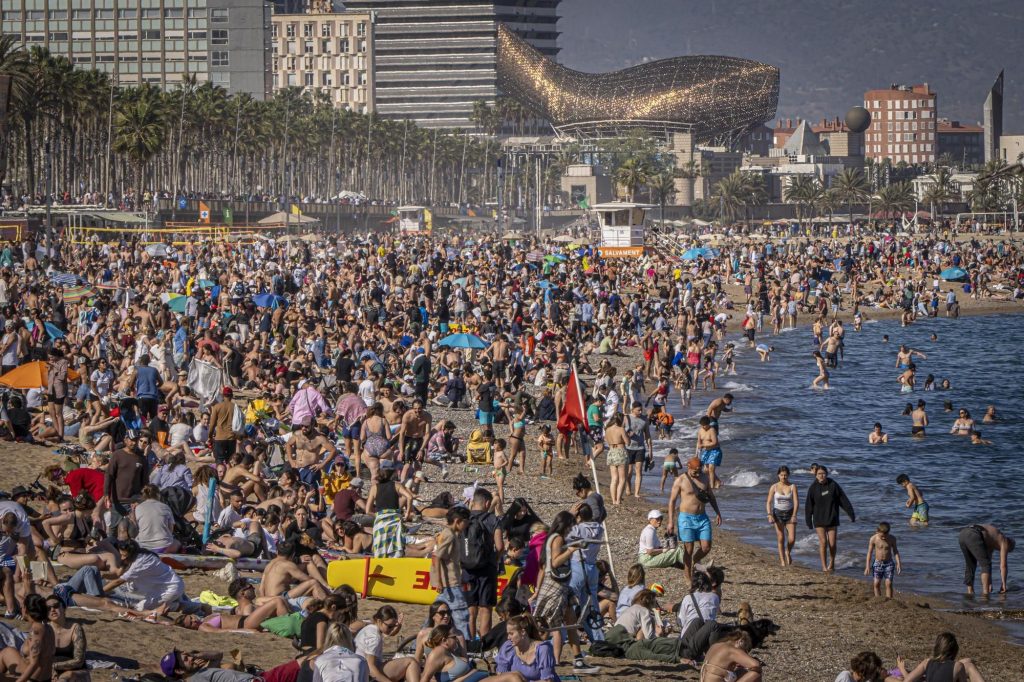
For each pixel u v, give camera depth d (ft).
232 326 220.43
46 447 142.41
